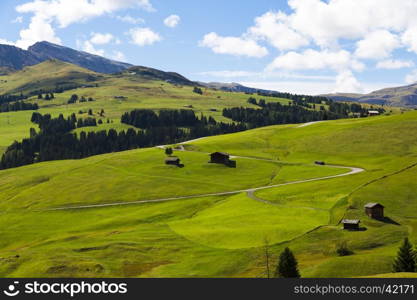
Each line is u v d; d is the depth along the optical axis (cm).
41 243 10688
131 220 12862
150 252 9262
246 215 11594
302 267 7588
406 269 6806
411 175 13638
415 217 10469
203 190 15650
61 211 14850
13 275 8212
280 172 17438
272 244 8962
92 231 12275
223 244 9338
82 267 8400
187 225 11312
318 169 17188
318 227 9844
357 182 13762
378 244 8762
